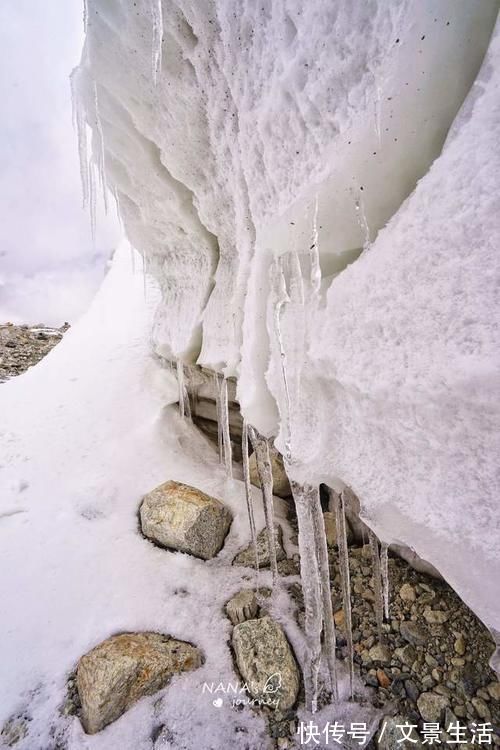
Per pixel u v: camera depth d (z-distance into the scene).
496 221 0.54
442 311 0.62
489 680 1.11
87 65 1.51
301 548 1.22
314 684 1.15
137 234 2.61
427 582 1.48
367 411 0.83
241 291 1.59
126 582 1.61
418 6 0.64
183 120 1.49
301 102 0.93
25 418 2.82
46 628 1.43
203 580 1.62
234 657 1.33
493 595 0.61
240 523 1.92
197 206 1.88
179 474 2.27
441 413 0.64
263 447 1.57
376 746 1.05
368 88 0.77
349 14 0.75
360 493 0.88
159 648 1.31
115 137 1.82
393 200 0.88
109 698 1.15
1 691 1.25
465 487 0.63
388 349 0.73
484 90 0.60
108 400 2.96
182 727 1.14
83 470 2.29
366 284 0.79
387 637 1.31
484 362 0.55
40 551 1.75
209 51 1.20
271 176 1.14
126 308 4.41
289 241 1.16
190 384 2.87
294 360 1.13
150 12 1.17
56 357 3.82
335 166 0.88
